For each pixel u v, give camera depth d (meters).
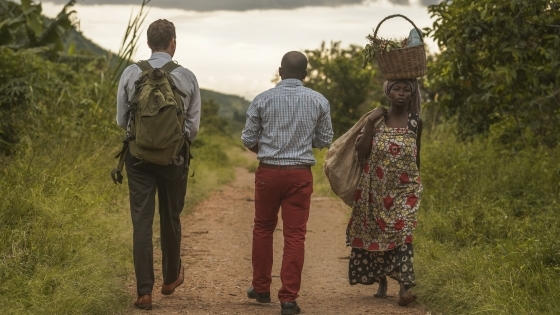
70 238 5.96
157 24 5.25
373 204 5.44
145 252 5.12
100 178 8.93
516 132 11.20
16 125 9.60
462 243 6.86
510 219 7.31
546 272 5.17
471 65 9.44
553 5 8.21
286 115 5.15
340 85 29.03
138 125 4.95
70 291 4.80
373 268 5.60
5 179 7.23
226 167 27.89
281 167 5.16
